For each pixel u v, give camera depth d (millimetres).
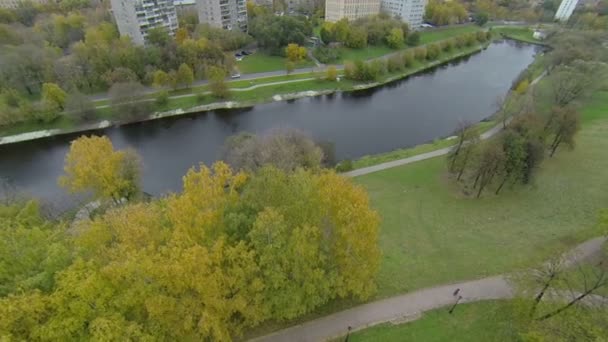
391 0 154500
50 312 18203
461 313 29219
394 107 90875
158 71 86688
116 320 18797
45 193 58344
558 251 33312
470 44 136125
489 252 36406
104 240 23344
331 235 25094
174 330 21078
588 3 172625
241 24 136250
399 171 57188
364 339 26891
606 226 31266
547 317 25000
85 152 39031
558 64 93812
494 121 73688
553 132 51406
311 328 27438
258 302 23484
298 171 31250
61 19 111562
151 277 19703
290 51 108625
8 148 70125
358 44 124500
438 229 41062
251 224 24250
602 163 53094
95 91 88000
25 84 82375
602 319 23391
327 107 91000
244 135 60125
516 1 177000
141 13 109688
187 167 66938
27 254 20578
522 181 45688
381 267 33875
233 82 98125
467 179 51625
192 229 22812
